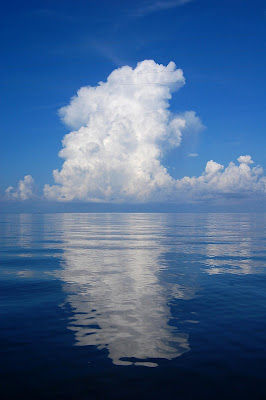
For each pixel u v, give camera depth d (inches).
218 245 1716.3
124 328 474.6
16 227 3631.9
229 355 380.2
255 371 341.1
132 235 2447.1
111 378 326.3
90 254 1336.1
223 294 681.0
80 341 423.8
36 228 3442.4
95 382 318.7
